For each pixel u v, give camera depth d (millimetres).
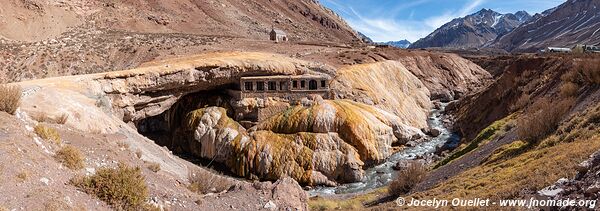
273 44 82375
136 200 12562
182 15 114438
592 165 13078
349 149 44031
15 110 15102
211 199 16047
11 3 78875
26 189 10086
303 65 58125
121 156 17172
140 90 44562
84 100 30266
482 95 58281
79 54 61688
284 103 51594
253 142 45406
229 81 53312
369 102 57344
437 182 27672
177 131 52188
